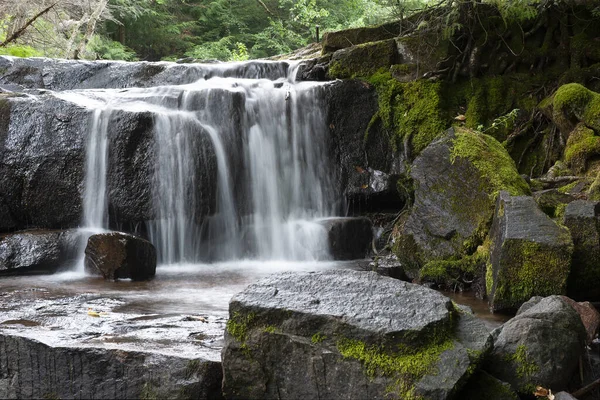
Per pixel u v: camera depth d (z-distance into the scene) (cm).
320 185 950
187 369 386
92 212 842
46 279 727
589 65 924
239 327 379
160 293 644
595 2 915
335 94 952
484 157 690
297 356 365
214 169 867
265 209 916
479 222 666
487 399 363
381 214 927
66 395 410
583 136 786
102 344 417
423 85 938
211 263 852
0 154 847
